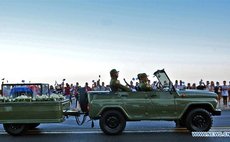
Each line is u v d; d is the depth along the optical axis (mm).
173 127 12938
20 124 11531
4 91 13023
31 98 11469
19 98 11469
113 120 11289
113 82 11492
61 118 11414
